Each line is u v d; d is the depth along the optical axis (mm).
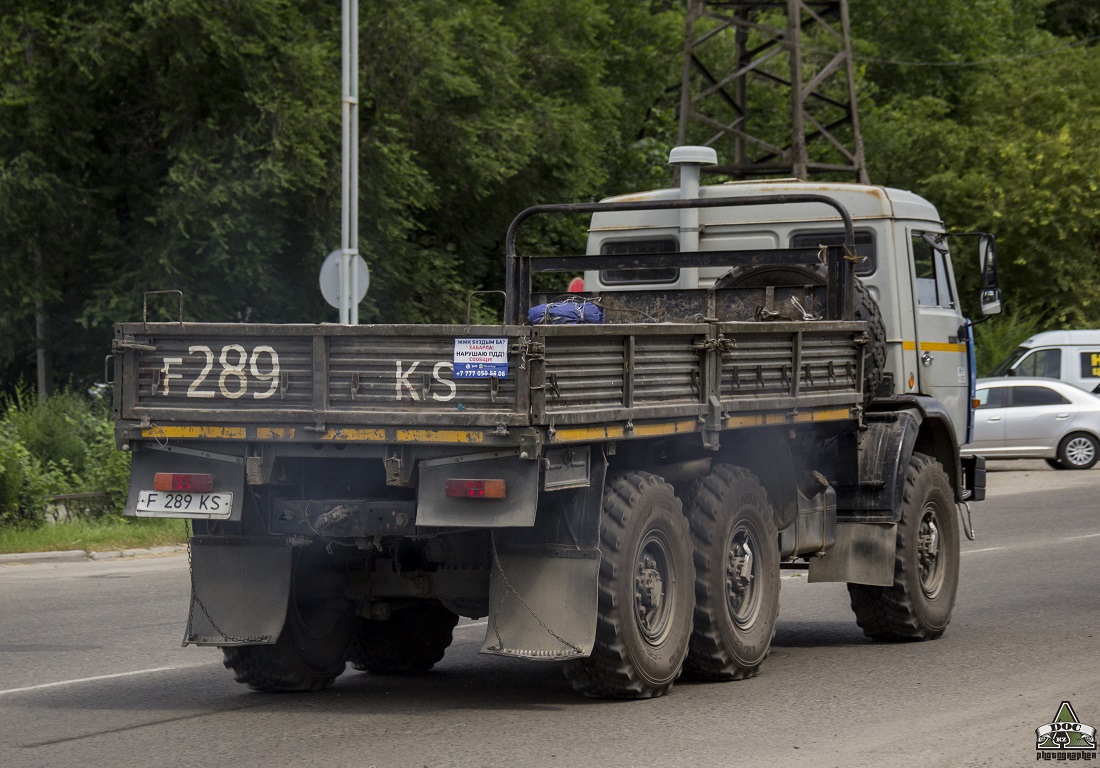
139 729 15906
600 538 16234
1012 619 24312
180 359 16375
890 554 21766
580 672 16719
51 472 38562
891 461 21766
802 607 26969
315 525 16250
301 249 62188
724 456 19312
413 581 17531
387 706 17219
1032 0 127562
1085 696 17516
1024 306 87188
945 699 17344
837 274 21719
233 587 17250
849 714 16391
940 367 25578
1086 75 99000
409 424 15281
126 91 60938
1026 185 87188
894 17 114125
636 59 98438
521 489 15031
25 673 19750
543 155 71625
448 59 62625
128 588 29062
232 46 56156
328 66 60031
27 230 58656
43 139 57219
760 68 96438
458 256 73562
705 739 15047
